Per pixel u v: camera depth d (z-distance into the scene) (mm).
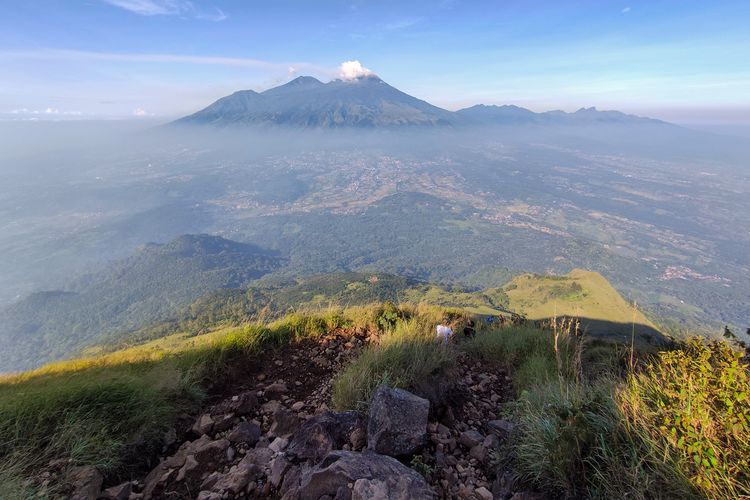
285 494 2283
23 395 3250
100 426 3008
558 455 2322
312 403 3875
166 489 2670
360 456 2459
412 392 3582
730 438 2055
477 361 5426
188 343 5762
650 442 2182
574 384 3467
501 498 2428
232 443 3123
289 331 5777
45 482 2520
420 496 2174
